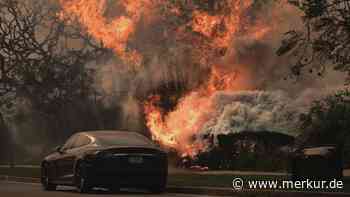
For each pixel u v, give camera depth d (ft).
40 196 125.80
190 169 192.85
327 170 125.59
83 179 132.16
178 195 127.13
